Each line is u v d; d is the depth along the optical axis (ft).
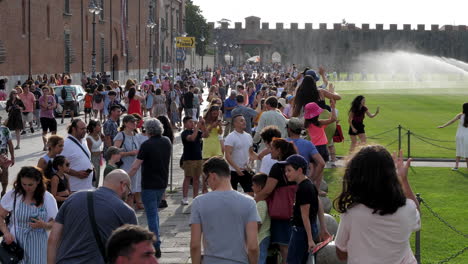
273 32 613.11
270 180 34.78
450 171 77.36
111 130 57.98
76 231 25.71
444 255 43.70
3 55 170.19
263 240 35.19
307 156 39.81
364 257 20.58
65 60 223.71
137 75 335.67
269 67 534.37
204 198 26.45
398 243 20.49
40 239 32.60
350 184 20.67
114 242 15.34
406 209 20.48
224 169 26.76
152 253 15.40
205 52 570.87
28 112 111.55
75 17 232.32
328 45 609.42
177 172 75.25
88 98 134.00
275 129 40.04
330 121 48.39
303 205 31.89
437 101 202.08
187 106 117.91
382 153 20.49
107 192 26.40
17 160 82.48
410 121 137.08
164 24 400.67
